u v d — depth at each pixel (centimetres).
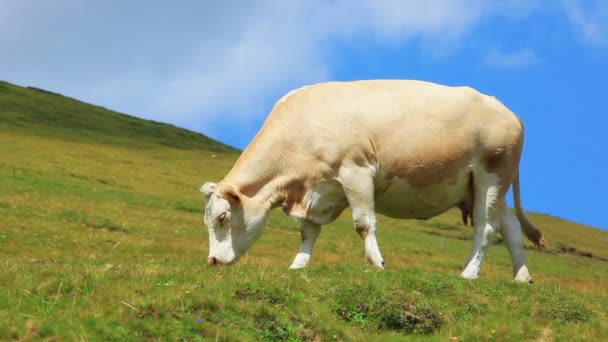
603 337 1034
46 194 4012
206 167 7281
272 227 4084
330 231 4225
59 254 2664
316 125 1377
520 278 1459
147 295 998
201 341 878
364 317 1063
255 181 1385
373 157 1373
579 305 1191
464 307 1151
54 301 984
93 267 1230
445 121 1395
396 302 1082
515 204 1538
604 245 6312
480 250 1431
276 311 993
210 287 1053
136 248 3002
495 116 1437
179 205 4422
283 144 1388
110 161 6400
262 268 1247
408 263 3544
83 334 852
